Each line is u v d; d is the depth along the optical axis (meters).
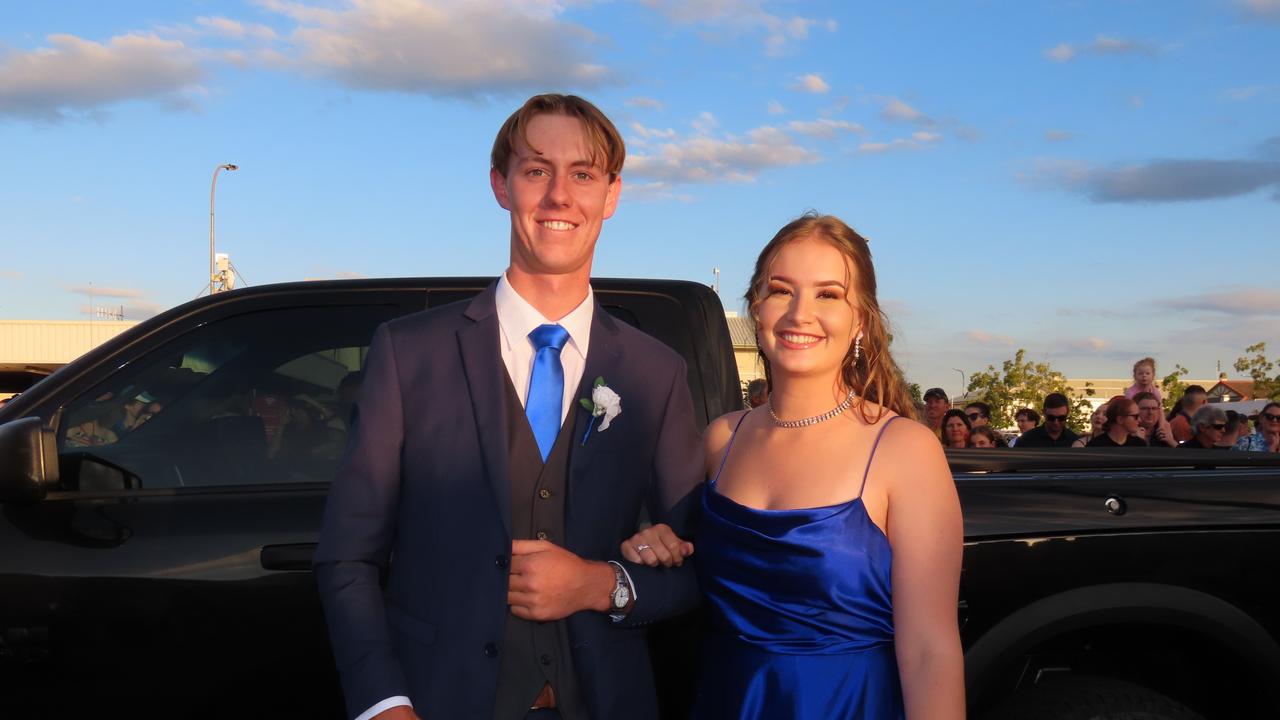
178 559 2.29
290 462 2.48
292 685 2.29
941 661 1.67
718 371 2.71
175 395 2.52
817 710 1.74
